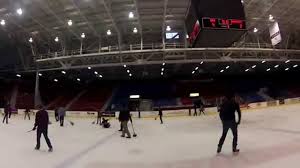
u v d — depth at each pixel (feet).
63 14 74.23
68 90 148.97
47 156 25.36
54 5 68.74
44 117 28.02
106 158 24.56
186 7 72.54
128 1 68.13
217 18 41.96
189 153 25.00
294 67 145.79
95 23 80.84
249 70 140.15
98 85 151.02
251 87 149.18
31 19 77.51
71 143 33.71
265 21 85.35
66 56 90.22
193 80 147.54
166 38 91.66
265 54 100.32
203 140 32.35
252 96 140.36
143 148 29.30
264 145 25.82
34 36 90.68
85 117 93.97
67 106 132.16
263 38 100.42
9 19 76.84
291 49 101.86
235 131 22.79
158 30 88.63
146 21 81.15
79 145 32.17
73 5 68.23
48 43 96.73
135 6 68.95
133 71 127.95
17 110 95.55
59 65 101.76
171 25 84.69
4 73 126.72
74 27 83.56
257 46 99.55
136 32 87.20
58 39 91.45
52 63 98.37
